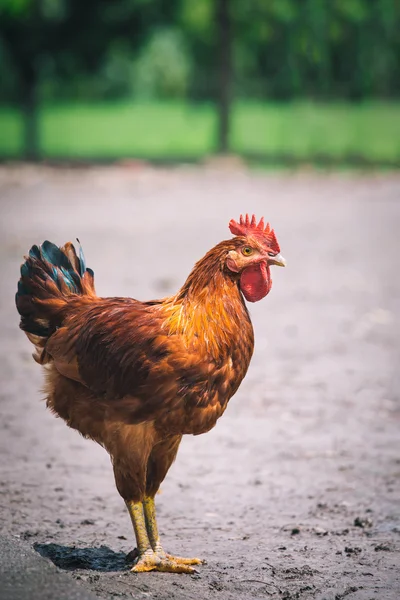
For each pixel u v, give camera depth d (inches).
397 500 318.3
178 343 234.5
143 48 1979.6
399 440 378.9
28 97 1711.4
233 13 1729.8
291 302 628.4
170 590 236.7
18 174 1427.2
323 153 1708.9
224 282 243.1
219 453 363.9
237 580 247.4
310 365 485.7
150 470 253.0
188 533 287.7
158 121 2566.4
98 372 239.3
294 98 2429.9
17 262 743.1
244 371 247.0
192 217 1005.2
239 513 305.9
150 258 762.8
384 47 1755.7
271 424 397.4
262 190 1259.8
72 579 230.7
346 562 263.7
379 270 740.0
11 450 363.3
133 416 237.0
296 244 850.1
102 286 647.1
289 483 333.4
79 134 2217.0
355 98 2175.2
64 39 1662.2
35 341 264.1
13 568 229.3
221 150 1683.1
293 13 1708.9
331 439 379.2
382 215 1032.8
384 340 537.6
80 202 1131.9
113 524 292.8
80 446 371.6
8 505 306.0
